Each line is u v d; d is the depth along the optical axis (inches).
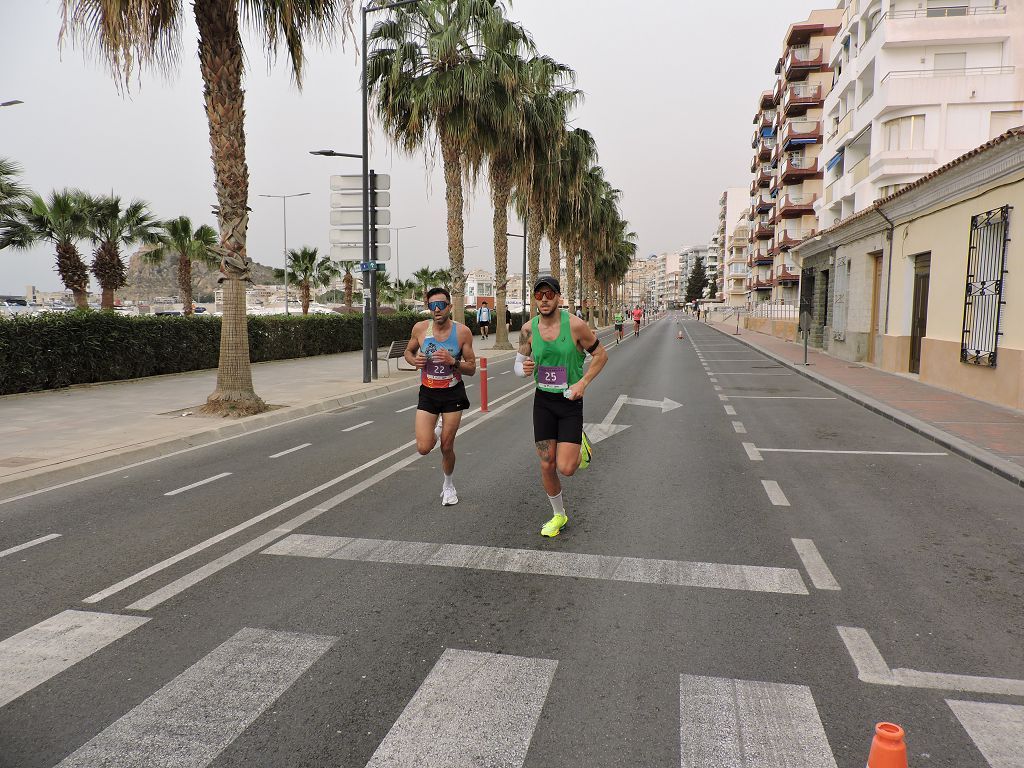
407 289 3048.7
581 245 1989.4
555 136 981.2
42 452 294.7
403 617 140.3
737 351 1114.7
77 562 174.2
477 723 103.0
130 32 343.0
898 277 651.5
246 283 418.0
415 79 796.0
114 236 1077.8
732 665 120.0
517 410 448.8
